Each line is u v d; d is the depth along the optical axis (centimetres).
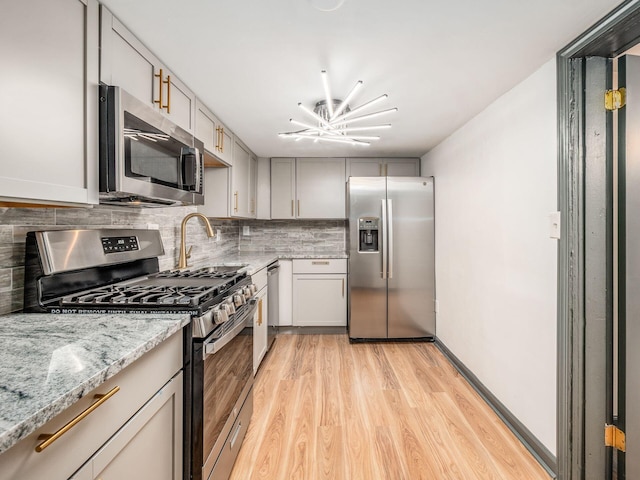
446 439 173
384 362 274
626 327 137
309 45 145
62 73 98
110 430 75
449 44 144
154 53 150
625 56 136
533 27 131
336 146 321
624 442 138
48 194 92
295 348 308
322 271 348
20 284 117
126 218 178
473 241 235
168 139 145
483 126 220
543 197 159
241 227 398
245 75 172
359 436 175
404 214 321
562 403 145
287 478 146
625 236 137
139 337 89
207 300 125
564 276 144
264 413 197
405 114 229
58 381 64
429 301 322
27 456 54
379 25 131
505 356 192
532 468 153
